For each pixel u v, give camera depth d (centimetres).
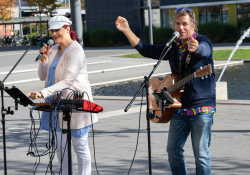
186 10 351
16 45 4491
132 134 663
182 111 360
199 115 350
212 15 3541
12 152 575
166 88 366
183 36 352
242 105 923
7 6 5044
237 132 654
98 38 3753
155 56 384
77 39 399
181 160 372
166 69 1897
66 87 372
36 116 863
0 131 714
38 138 660
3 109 383
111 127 723
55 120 395
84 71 391
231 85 1334
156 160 514
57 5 4975
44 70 411
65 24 386
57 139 397
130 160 518
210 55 352
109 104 1009
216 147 566
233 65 1958
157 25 3853
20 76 1727
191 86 351
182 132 365
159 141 611
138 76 1684
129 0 3984
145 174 461
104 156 539
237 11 3400
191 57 349
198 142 352
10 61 2358
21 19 5319
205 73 333
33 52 3008
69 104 341
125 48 3362
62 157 401
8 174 475
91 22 4325
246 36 3278
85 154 397
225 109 877
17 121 809
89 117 389
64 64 384
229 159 507
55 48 403
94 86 1471
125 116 833
